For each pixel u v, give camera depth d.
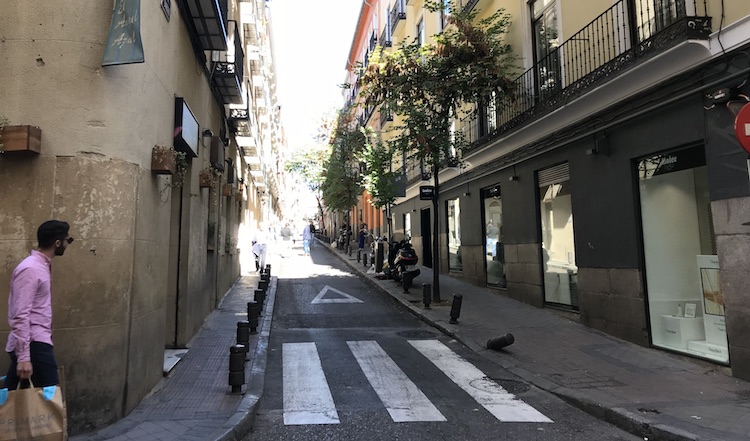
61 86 4.48
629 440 4.68
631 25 8.05
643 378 6.28
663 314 7.48
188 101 7.86
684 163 7.14
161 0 5.88
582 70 9.23
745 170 5.97
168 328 7.61
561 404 5.66
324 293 14.32
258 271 19.73
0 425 3.23
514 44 11.91
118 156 4.65
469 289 13.74
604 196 8.61
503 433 4.79
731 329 6.17
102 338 4.50
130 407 4.87
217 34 8.26
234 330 8.95
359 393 5.98
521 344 8.12
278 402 5.66
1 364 4.22
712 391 5.70
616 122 8.12
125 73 4.77
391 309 11.92
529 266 11.21
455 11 11.58
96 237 4.49
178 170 6.14
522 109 11.41
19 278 3.50
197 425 4.57
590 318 8.96
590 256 8.96
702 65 6.46
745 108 4.66
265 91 20.31
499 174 12.77
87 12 4.59
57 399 3.38
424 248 19.97
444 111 11.28
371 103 11.85
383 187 17.33
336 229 45.09
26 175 4.37
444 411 5.39
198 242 8.60
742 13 5.98
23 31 4.50
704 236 6.88
